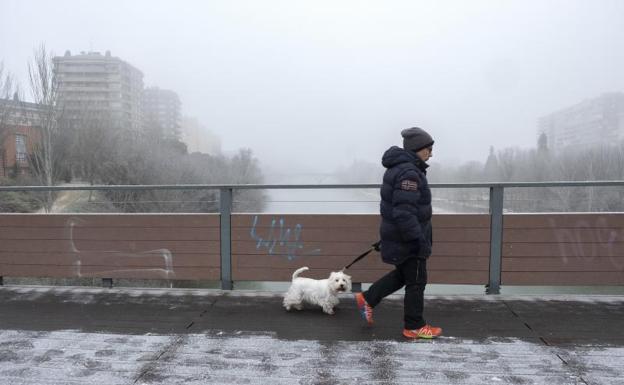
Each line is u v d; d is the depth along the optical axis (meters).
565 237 4.39
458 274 4.48
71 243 4.89
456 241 4.47
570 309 4.06
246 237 4.68
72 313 4.09
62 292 4.70
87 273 4.89
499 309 4.07
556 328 3.63
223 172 43.16
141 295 4.59
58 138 30.23
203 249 4.75
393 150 3.39
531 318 3.85
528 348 3.26
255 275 4.70
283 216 4.64
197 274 4.77
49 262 4.93
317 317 3.94
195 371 2.96
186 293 4.64
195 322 3.84
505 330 3.60
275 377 2.87
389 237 3.38
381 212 3.43
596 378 2.83
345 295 4.55
